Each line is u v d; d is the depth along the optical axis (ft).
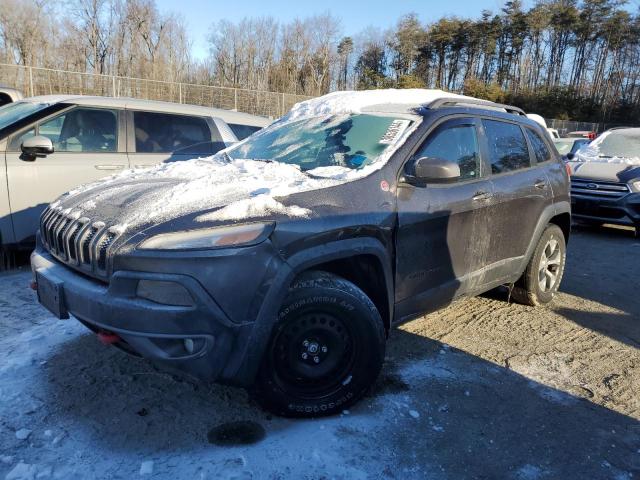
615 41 220.43
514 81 231.50
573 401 11.36
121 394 10.59
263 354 9.05
